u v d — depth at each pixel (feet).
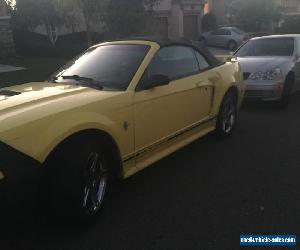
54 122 10.61
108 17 78.13
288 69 26.91
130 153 13.16
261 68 26.73
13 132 9.84
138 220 12.10
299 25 114.11
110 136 12.11
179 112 15.64
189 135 16.83
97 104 11.93
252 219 12.03
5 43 66.13
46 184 10.57
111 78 13.96
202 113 17.56
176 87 15.30
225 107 19.61
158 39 15.69
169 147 15.52
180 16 115.85
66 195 10.58
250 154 17.80
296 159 17.04
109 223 11.96
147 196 13.70
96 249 10.69
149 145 14.12
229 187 14.33
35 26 85.76
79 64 15.30
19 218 10.14
